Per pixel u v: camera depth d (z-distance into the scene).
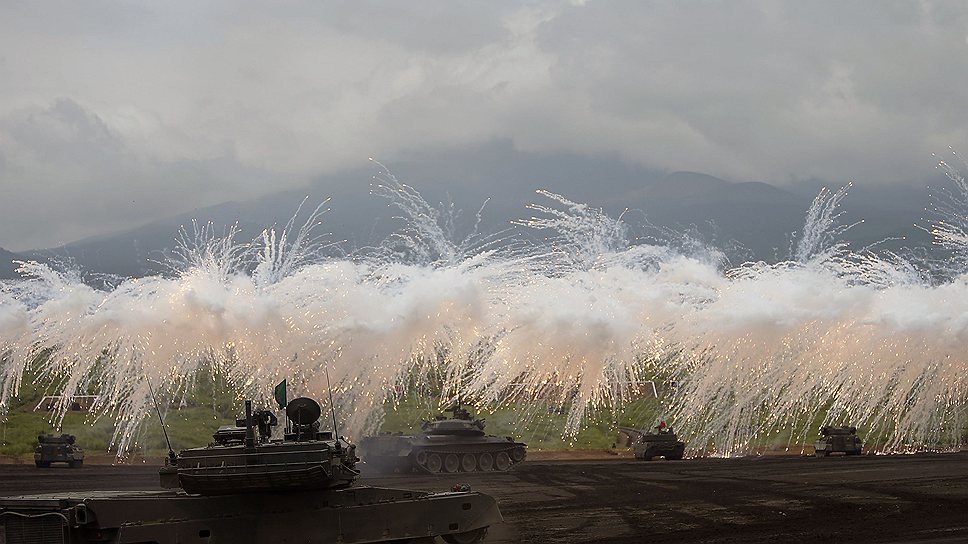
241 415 27.08
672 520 32.88
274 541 25.25
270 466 24.73
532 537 29.66
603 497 38.78
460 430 52.25
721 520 32.91
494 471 51.41
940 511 34.72
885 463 53.47
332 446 25.88
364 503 26.42
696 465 53.31
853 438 59.38
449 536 27.80
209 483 24.69
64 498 24.25
